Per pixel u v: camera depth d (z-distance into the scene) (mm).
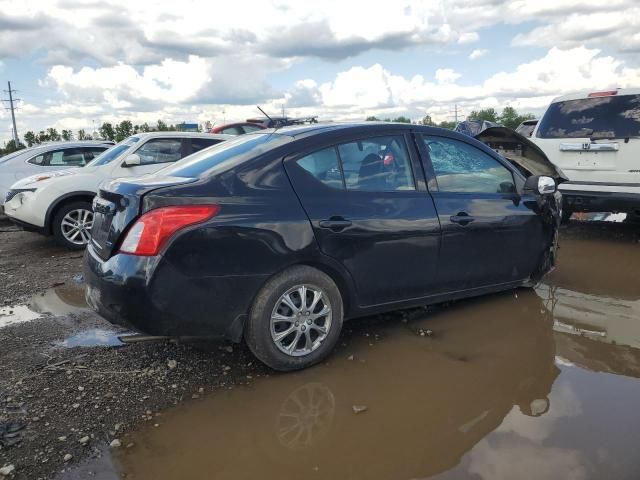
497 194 4477
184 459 2605
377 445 2717
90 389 3250
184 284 3072
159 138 8336
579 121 7133
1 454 2598
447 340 3980
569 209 7371
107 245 3258
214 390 3262
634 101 6750
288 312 3422
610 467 2494
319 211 3471
